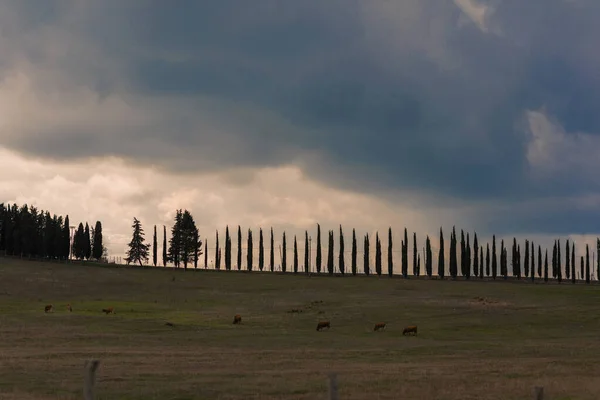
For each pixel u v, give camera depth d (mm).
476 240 179500
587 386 33781
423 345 62250
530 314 90375
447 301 103688
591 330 79000
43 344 57219
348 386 34125
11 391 33188
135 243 196625
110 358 47000
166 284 133250
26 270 145500
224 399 30953
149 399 31266
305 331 75000
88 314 84688
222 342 62969
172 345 59281
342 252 181250
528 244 181750
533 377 38188
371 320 84938
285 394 32188
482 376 38375
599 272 189250
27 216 194125
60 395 31859
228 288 128000
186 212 189500
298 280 145500
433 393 31859
